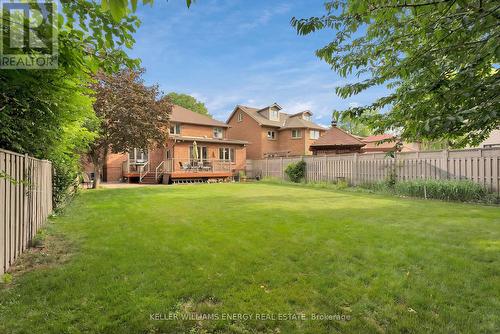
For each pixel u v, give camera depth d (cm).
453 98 213
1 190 300
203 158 2234
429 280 294
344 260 351
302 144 2759
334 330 215
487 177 889
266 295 265
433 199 934
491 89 199
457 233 466
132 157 2125
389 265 333
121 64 306
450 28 212
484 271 314
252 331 215
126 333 209
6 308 238
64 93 385
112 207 758
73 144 743
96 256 364
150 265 334
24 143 398
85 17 244
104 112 1298
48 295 261
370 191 1187
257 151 2769
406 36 245
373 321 226
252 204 810
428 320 227
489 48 206
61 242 429
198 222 563
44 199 548
